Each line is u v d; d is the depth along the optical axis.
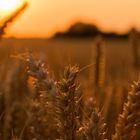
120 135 0.65
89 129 0.59
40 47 2.62
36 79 0.63
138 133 0.65
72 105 0.64
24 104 0.99
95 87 1.32
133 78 1.46
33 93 0.96
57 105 0.63
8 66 1.29
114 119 0.92
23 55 0.65
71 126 0.64
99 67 1.58
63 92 0.63
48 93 0.63
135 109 0.64
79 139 0.63
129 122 0.64
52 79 0.64
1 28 0.89
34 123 0.85
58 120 0.64
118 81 1.30
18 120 0.96
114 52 3.69
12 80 1.12
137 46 2.37
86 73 1.67
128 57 2.29
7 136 0.91
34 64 0.63
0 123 0.95
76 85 0.64
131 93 0.64
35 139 0.85
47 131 0.84
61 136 0.65
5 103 1.04
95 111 0.60
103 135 0.60
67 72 0.64
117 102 0.97
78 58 2.58
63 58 1.62
